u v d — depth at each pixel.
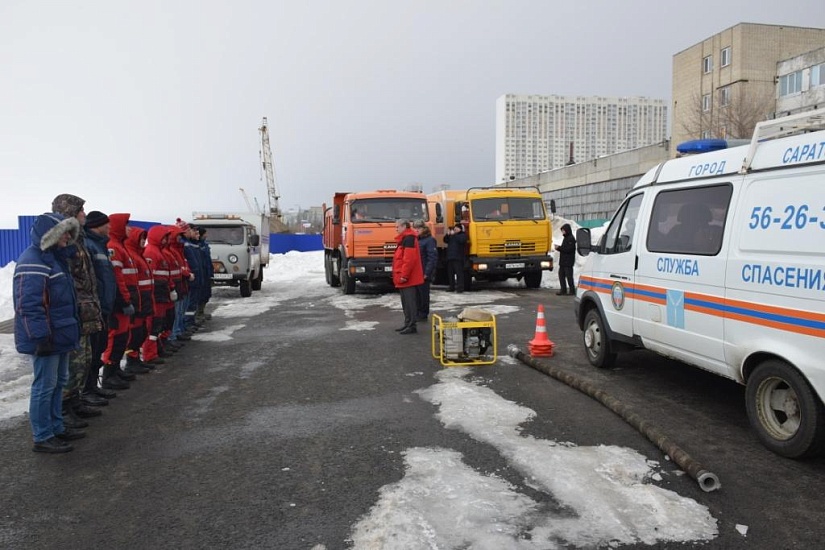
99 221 6.11
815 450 4.37
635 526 3.54
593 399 6.20
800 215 4.38
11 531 3.66
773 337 4.55
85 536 3.59
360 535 3.50
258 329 11.21
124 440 5.23
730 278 5.02
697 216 5.62
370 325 11.30
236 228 16.98
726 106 39.31
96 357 6.27
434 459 4.61
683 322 5.68
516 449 4.77
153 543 3.49
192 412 6.03
